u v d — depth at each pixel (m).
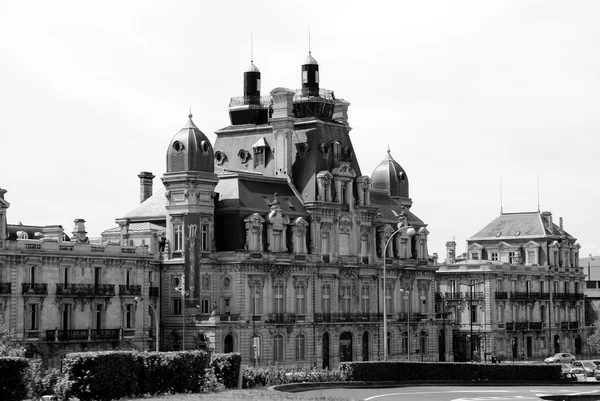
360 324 193.25
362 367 123.56
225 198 177.88
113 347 162.38
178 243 173.75
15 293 151.75
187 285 170.75
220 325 169.38
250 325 174.12
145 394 90.31
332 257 188.88
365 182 196.75
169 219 174.38
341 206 191.00
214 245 176.38
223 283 175.88
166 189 175.12
